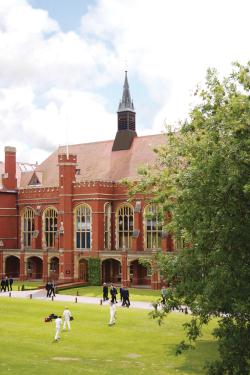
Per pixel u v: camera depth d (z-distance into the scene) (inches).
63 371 939.3
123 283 2468.0
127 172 2765.7
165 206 988.6
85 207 2704.2
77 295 2169.0
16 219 3115.2
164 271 874.8
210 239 777.6
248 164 738.8
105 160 2974.9
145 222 2568.9
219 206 762.2
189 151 917.8
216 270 730.8
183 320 1521.9
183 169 1037.8
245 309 689.0
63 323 1459.2
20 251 2901.1
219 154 743.7
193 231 815.1
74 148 3248.0
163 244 2375.7
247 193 722.2
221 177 737.6
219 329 754.8
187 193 786.2
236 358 727.1
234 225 746.8
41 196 2982.3
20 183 3366.1
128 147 2928.2
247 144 731.4
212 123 789.9
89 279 2623.0
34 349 1148.5
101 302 1862.7
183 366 1039.0
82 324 1455.5
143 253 2421.3
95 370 964.0
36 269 2967.5
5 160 3117.6
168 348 1198.3
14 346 1171.9
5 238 3048.7
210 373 750.5
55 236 2861.7
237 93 800.3
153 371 987.3
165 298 858.8
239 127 748.0
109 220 2714.1
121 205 2699.3
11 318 1552.7
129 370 983.0
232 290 725.9
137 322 1486.2
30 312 1662.2
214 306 729.6
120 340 1269.7
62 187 2760.8
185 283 810.2
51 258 2812.5
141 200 2578.7
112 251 2554.1
